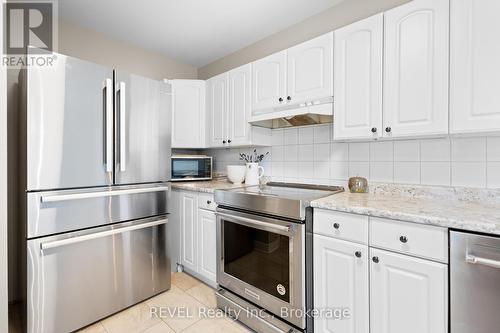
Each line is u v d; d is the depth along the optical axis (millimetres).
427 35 1306
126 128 1771
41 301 1438
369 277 1215
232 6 1984
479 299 947
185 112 2664
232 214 1768
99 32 2379
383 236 1171
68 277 1540
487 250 926
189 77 3123
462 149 1461
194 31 2367
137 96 1839
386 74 1444
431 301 1044
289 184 2193
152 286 1981
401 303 1119
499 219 976
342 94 1627
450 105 1241
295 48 1880
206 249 2104
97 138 1641
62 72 1494
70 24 2211
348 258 1283
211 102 2617
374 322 1199
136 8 2002
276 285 1519
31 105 1393
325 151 2057
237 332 1599
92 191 1622
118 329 1616
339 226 1316
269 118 2021
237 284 1747
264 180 2410
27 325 1400
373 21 1492
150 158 1931
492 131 1159
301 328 1398
